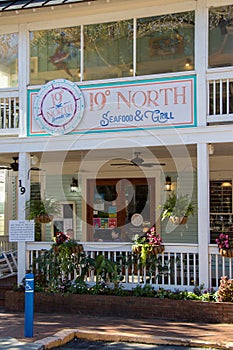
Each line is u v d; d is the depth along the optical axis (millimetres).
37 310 8852
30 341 6777
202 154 8609
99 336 7148
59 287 8820
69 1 8938
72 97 9328
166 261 8828
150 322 7941
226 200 11602
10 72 10031
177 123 8781
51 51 9789
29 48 9766
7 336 7066
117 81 9141
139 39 9359
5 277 10789
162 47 9258
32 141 9539
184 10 8930
